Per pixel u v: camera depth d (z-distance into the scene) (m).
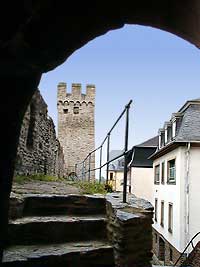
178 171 15.90
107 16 3.75
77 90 34.38
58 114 34.09
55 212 4.36
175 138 16.45
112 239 3.78
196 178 15.52
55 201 4.39
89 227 4.03
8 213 3.64
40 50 3.30
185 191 15.41
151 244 3.81
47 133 11.53
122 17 3.95
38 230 3.79
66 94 34.38
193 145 15.79
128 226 3.56
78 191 5.86
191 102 17.55
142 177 27.70
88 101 34.34
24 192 4.89
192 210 15.22
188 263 10.38
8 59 3.15
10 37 2.90
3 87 3.45
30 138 9.23
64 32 3.40
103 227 4.09
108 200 4.32
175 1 3.84
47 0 2.88
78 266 3.46
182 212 15.21
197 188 15.45
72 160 33.53
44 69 3.63
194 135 15.88
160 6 3.94
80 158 33.66
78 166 31.30
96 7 3.54
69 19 3.34
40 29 3.13
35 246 3.64
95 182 7.91
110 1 3.58
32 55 3.28
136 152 27.98
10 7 2.73
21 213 4.08
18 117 3.75
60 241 3.85
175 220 15.96
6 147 3.64
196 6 3.69
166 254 17.69
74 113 34.25
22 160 8.18
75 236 3.95
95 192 5.73
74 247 3.65
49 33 3.24
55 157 14.57
